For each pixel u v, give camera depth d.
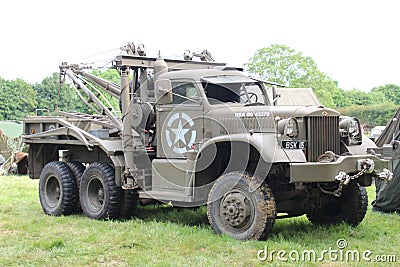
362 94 59.94
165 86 6.88
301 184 6.10
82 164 8.40
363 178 6.71
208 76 6.82
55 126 8.30
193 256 5.54
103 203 7.59
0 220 7.55
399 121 9.44
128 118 7.30
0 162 16.14
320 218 7.30
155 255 5.59
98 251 5.75
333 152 6.31
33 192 10.73
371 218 7.71
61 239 6.20
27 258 5.54
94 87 8.66
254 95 6.88
